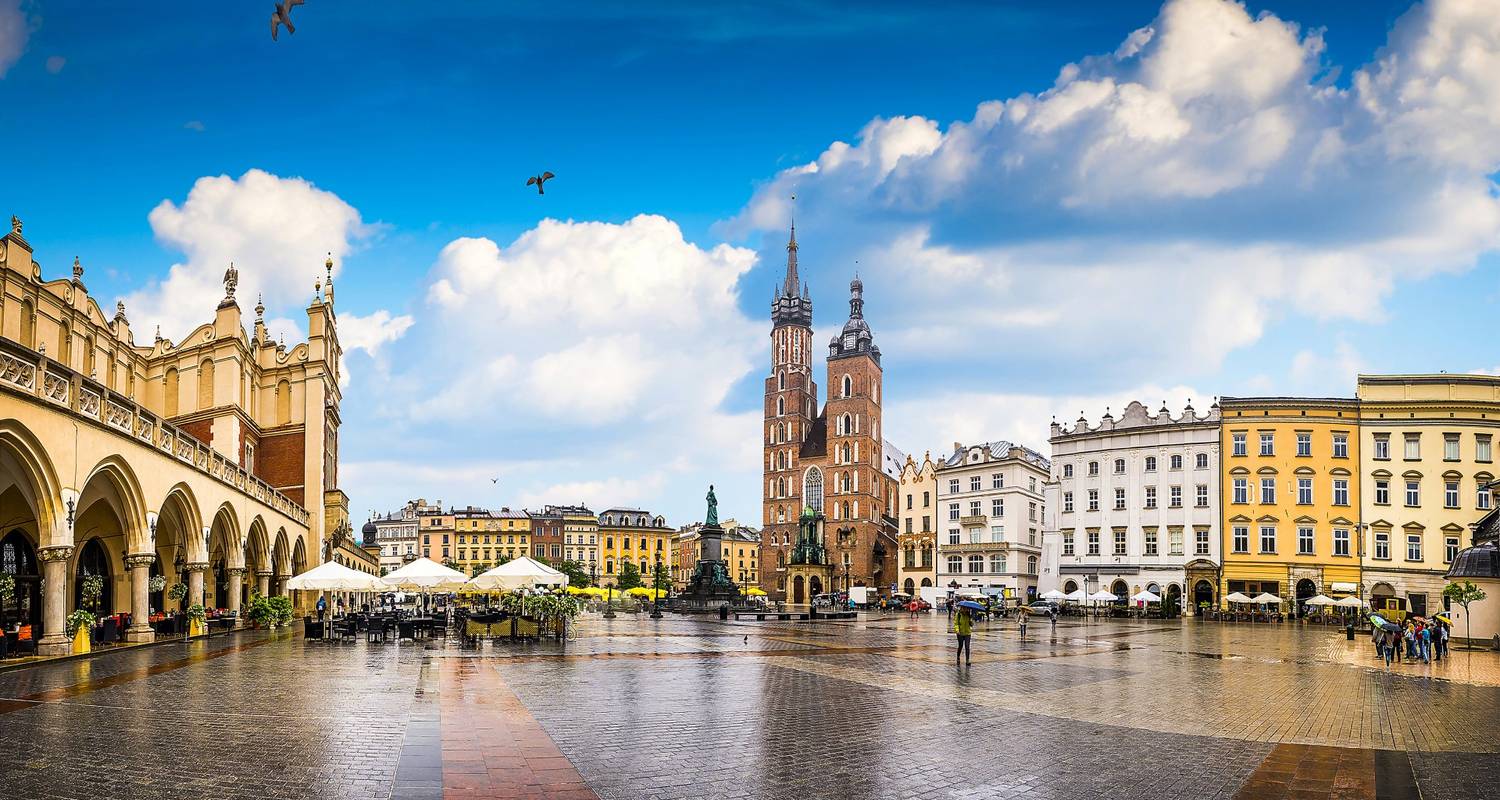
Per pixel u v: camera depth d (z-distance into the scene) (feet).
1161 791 44.80
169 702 65.21
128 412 107.24
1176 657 123.54
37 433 87.81
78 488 95.09
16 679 77.66
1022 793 43.91
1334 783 47.37
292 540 193.57
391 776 44.21
